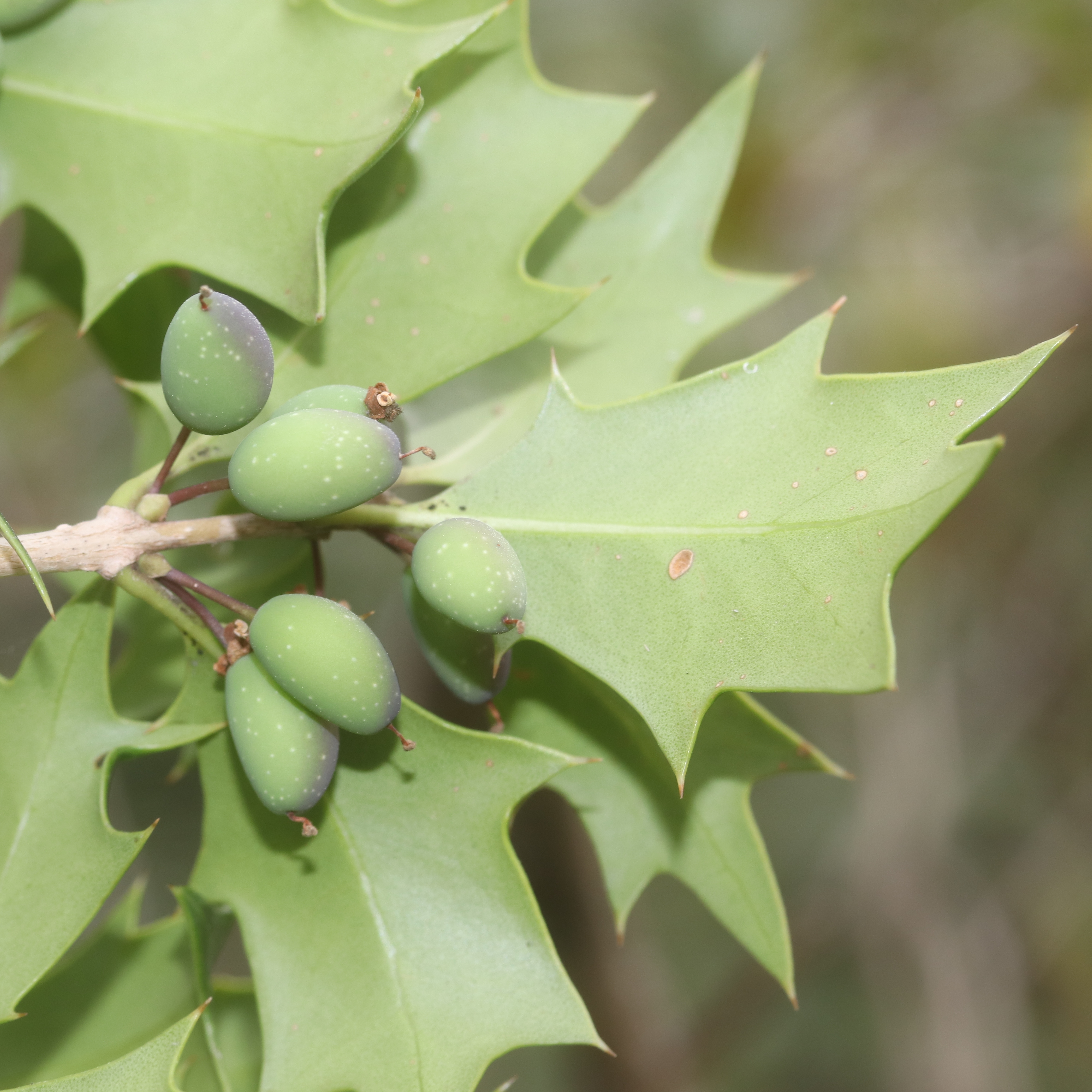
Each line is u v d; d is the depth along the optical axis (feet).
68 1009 1.02
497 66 1.01
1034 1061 2.13
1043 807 2.22
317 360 0.99
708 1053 1.93
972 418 0.93
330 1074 0.96
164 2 1.01
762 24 1.94
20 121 1.01
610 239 1.08
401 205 1.00
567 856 1.56
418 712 0.96
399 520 0.97
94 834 0.97
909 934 2.03
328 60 0.99
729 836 1.02
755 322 1.98
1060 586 2.13
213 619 0.95
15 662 1.78
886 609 0.93
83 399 1.86
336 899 0.97
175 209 0.99
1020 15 1.86
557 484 0.97
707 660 0.94
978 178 2.00
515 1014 0.96
